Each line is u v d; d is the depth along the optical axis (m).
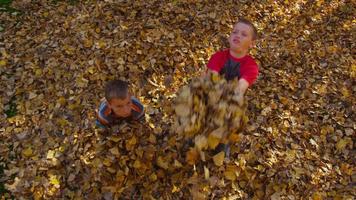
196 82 1.95
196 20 2.97
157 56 2.70
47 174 2.16
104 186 2.11
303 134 2.40
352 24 3.09
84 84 2.54
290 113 2.49
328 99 2.58
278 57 2.81
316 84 2.66
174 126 2.26
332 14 3.16
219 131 1.89
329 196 2.17
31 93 2.52
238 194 2.14
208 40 2.85
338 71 2.75
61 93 2.52
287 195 2.15
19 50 2.76
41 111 2.43
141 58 2.69
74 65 2.65
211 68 2.01
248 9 3.09
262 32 2.97
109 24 2.90
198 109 1.92
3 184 2.14
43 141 2.30
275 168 2.23
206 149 2.07
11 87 2.56
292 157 2.29
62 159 2.22
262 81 2.65
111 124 2.30
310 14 3.13
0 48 2.77
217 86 1.90
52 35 2.86
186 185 2.15
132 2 3.07
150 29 2.87
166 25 2.91
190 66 2.69
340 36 2.99
